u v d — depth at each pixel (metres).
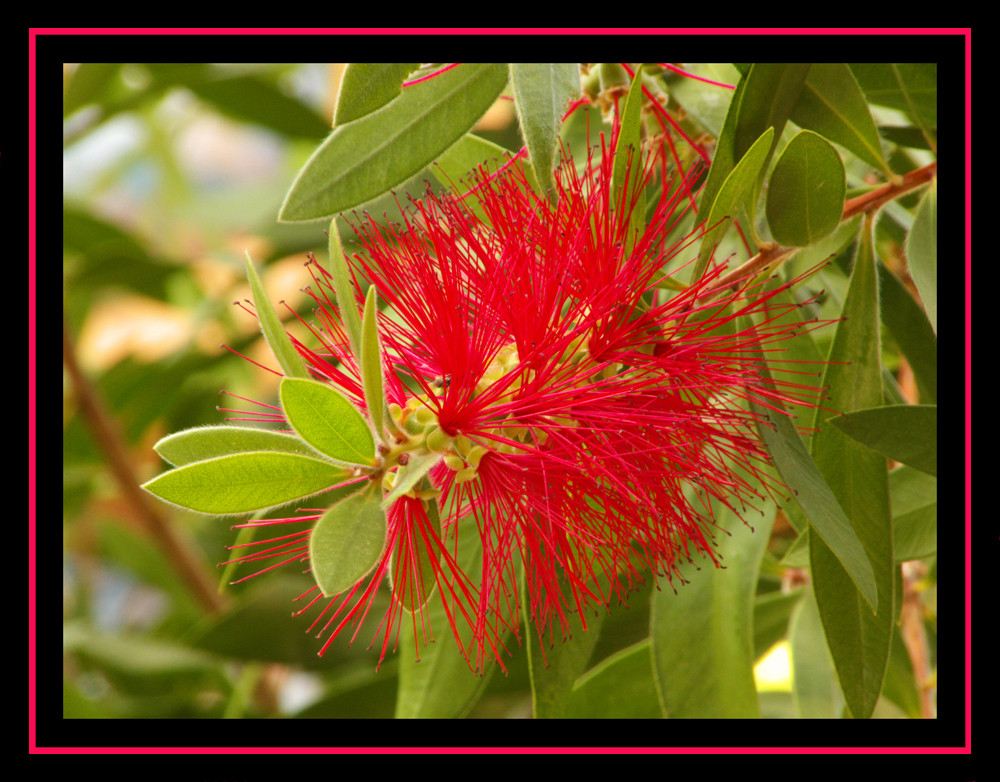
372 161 0.43
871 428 0.43
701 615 0.46
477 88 0.44
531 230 0.42
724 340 0.43
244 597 0.50
